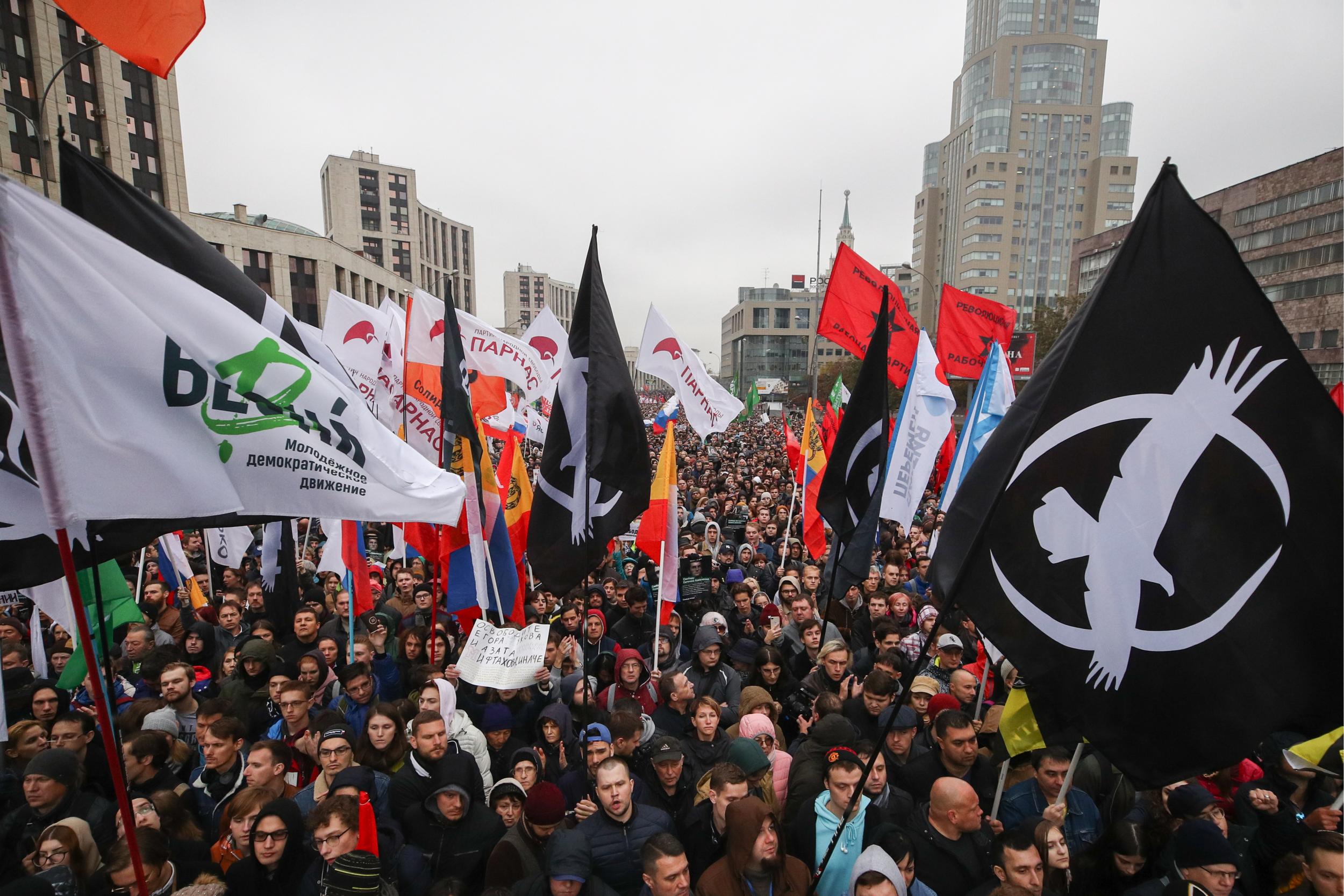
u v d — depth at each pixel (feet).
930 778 14.89
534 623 23.52
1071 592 9.49
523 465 26.25
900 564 32.12
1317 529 8.62
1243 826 14.40
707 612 28.60
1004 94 388.78
